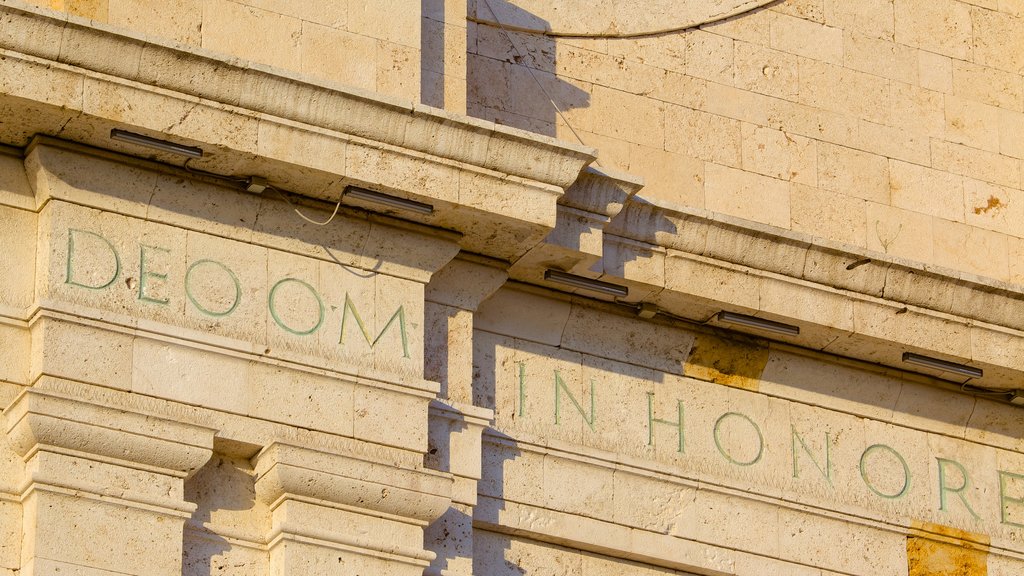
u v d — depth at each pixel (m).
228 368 30.02
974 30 38.53
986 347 35.38
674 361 34.19
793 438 34.56
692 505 33.34
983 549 35.12
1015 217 37.47
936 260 36.56
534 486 32.34
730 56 36.38
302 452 29.89
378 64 31.84
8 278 29.67
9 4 28.70
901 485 35.03
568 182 31.89
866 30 37.62
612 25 35.59
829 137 36.59
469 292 32.59
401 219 31.67
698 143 35.59
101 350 29.33
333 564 29.67
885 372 35.47
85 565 28.28
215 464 30.06
